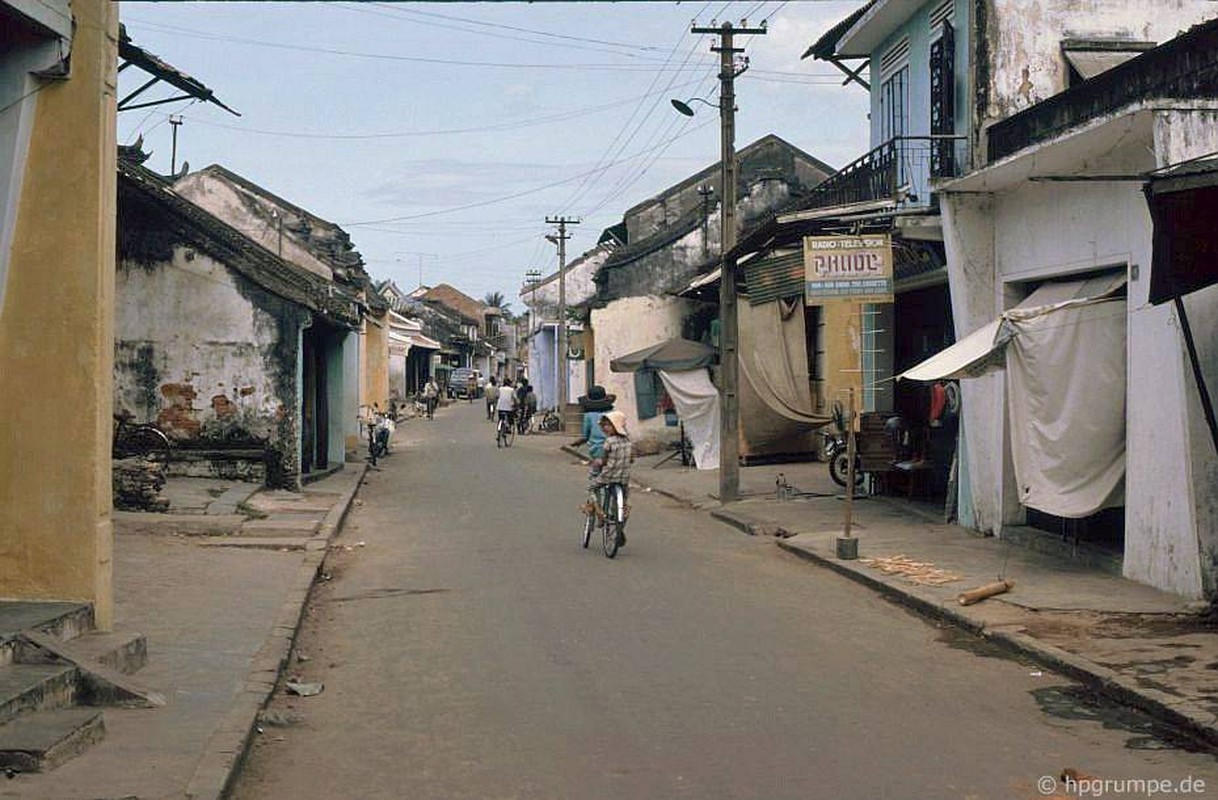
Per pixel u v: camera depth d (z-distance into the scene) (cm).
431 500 2236
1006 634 991
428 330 9094
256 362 2086
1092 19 1614
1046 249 1434
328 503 1978
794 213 1736
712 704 800
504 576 1356
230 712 743
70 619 843
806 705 799
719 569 1420
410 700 820
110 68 893
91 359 879
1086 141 1212
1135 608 1077
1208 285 993
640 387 3378
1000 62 1602
